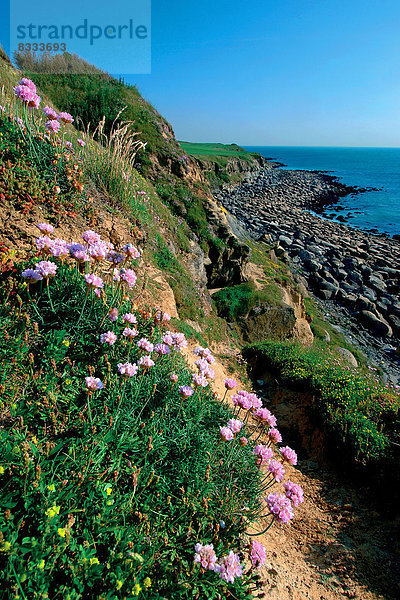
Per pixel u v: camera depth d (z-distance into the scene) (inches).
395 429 227.6
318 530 172.1
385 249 1417.3
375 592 138.9
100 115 599.5
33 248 168.2
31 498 85.3
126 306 172.7
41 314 144.3
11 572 70.6
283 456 133.3
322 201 2596.0
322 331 743.1
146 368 130.1
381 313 953.5
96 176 278.4
